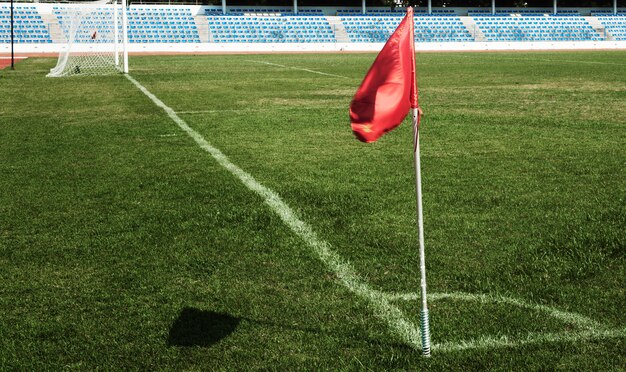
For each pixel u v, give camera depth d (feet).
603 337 10.46
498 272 13.24
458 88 56.44
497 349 10.08
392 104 9.51
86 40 110.22
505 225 16.37
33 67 89.25
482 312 11.41
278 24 157.89
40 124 34.53
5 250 14.87
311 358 9.87
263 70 82.69
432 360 9.77
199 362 9.80
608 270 13.28
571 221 16.60
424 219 16.93
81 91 53.01
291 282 12.85
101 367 9.69
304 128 33.09
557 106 42.22
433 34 163.12
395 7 177.78
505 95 49.90
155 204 18.57
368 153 26.22
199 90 54.24
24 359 9.97
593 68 83.82
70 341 10.54
